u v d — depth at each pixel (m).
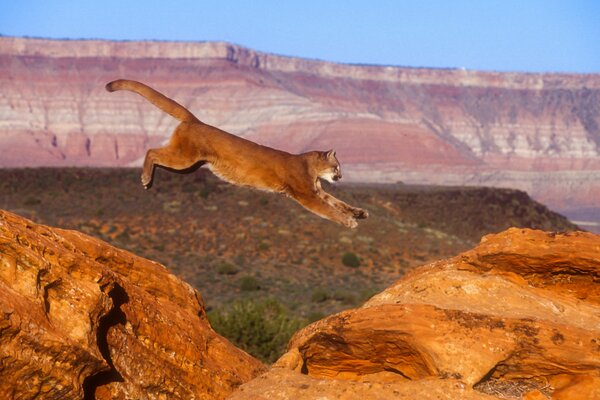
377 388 10.05
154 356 11.42
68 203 78.25
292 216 76.69
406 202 107.38
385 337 10.99
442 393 9.89
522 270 12.43
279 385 10.51
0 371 8.95
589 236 12.01
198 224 72.81
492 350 10.39
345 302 51.91
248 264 64.19
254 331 29.03
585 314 11.27
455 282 11.56
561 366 10.27
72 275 9.98
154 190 83.06
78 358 9.52
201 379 11.92
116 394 10.79
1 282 9.13
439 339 10.55
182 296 13.02
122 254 12.34
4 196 79.94
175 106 12.49
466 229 102.00
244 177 12.23
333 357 11.85
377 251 70.88
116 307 10.98
